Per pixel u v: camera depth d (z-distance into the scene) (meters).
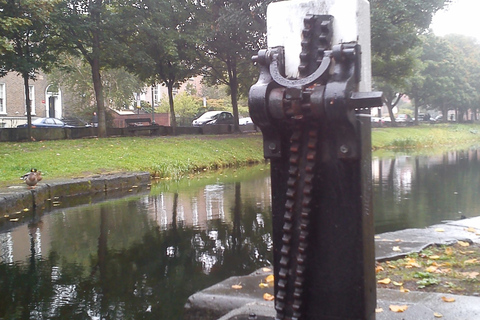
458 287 3.69
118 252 6.37
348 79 1.98
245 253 6.28
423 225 7.73
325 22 2.11
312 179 2.13
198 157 18.69
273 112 2.10
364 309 2.10
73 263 5.90
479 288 3.64
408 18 22.91
